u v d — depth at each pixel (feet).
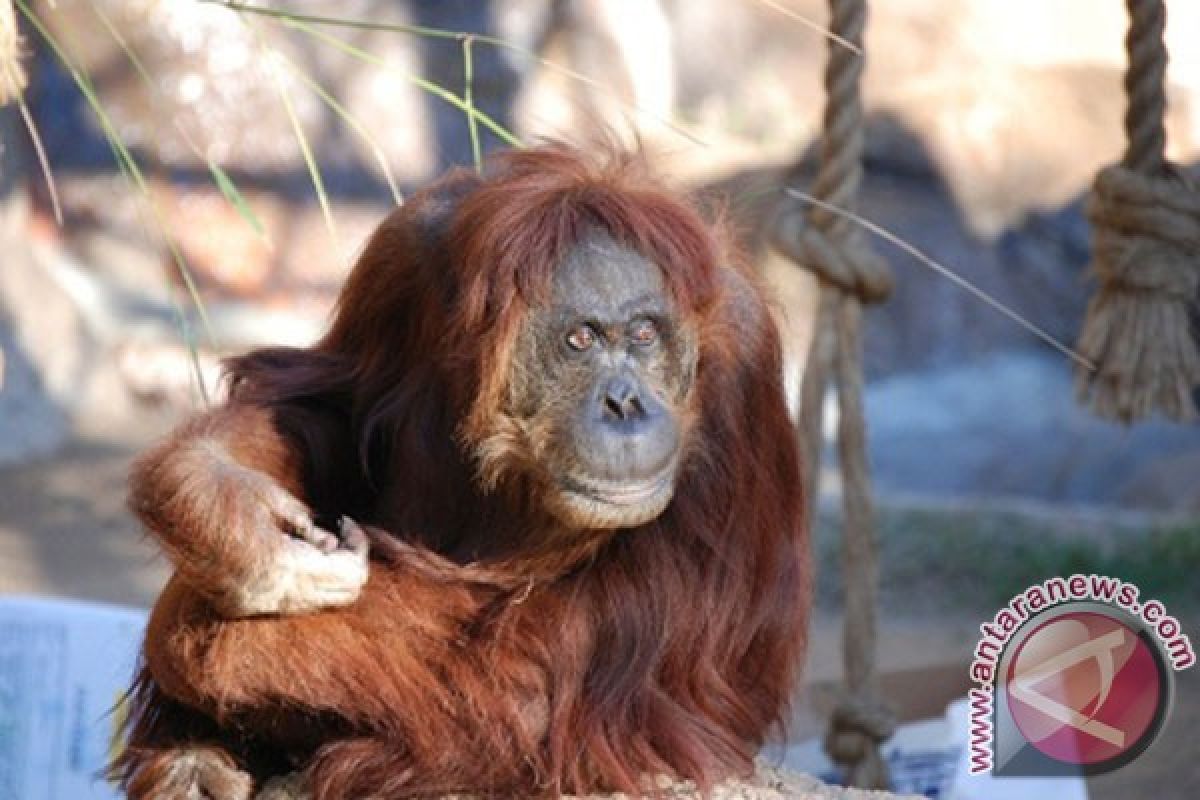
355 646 34.96
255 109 153.28
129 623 52.13
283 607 33.47
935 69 157.79
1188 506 123.24
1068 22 158.10
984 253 151.43
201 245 150.20
